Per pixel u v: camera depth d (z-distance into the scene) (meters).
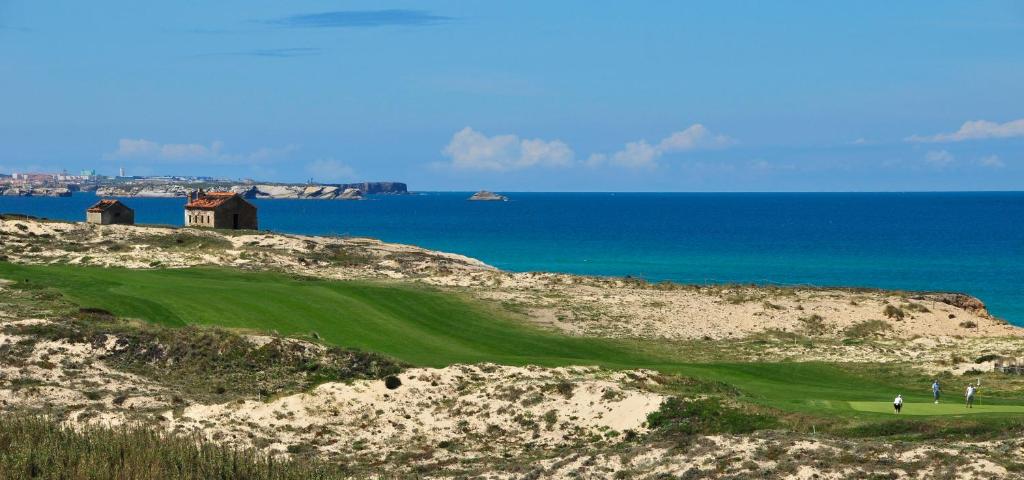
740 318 82.06
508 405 48.12
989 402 52.06
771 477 35.69
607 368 58.38
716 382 54.72
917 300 90.88
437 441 45.44
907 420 43.94
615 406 47.06
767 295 92.19
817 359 68.69
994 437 41.19
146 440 38.03
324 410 47.44
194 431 44.03
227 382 54.22
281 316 69.62
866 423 43.88
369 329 68.75
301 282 87.00
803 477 35.44
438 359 61.28
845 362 67.75
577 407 47.50
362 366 57.31
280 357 57.38
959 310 87.75
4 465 34.81
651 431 44.81
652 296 89.62
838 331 79.94
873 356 69.81
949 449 37.41
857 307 86.06
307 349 58.59
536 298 85.94
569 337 72.38
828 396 52.50
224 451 37.84
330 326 68.50
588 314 80.50
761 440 40.16
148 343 57.59
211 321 66.88
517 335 71.88
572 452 42.31
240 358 56.97
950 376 63.03
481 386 51.16
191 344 57.69
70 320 60.72
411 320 73.56
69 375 52.72
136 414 46.84
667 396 47.69
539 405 47.84
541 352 67.25
